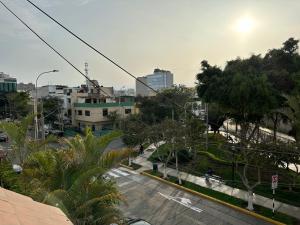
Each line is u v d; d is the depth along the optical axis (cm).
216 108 3506
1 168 1396
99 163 1232
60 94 8200
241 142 2411
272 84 2747
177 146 2781
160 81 11338
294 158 2162
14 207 364
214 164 3122
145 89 10456
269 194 2291
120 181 2839
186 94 5325
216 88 2953
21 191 1164
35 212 375
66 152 1227
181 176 2859
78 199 1066
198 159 3325
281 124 4256
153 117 4806
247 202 2147
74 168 1171
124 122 3900
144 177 2956
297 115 2103
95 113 5797
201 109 5069
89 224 1105
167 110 5103
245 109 2728
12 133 1798
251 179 2617
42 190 1038
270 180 2566
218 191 2411
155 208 2158
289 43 3034
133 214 2052
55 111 6197
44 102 6288
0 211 331
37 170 1162
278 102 2698
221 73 3136
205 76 3228
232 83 2719
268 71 2888
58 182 1138
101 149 1256
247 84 2586
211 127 4372
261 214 1959
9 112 7019
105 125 5925
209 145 3681
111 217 1134
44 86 8850
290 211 1983
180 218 1978
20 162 1789
